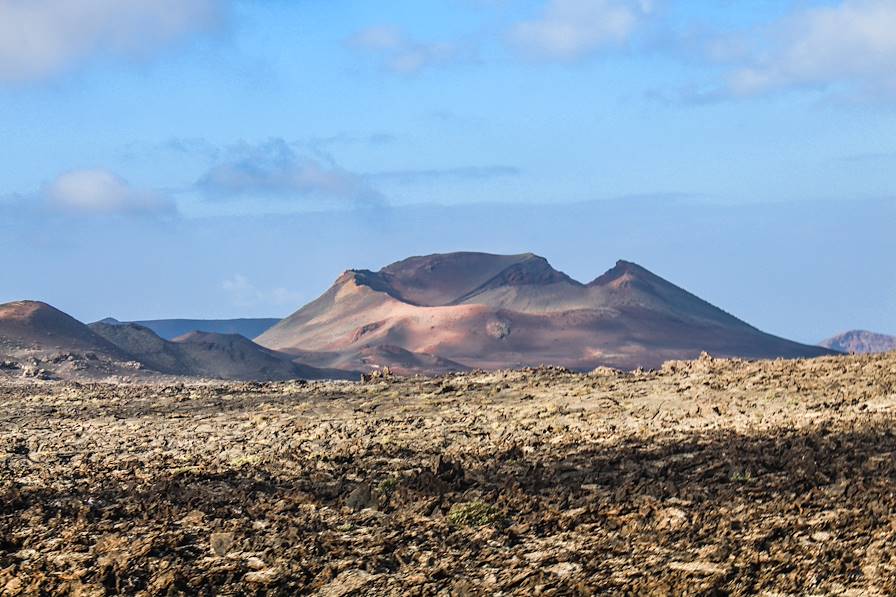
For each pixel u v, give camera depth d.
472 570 17.42
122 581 17.28
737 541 18.02
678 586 16.06
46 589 16.91
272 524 20.48
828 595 15.59
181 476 25.75
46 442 32.72
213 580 17.22
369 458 27.77
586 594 16.05
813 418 29.84
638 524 19.19
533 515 20.09
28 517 21.14
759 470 22.86
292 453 28.91
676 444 27.34
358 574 17.41
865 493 20.19
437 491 22.42
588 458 26.17
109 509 21.81
